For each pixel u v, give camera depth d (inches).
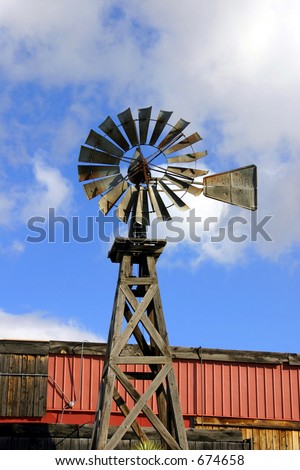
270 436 919.7
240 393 927.7
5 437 758.5
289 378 945.5
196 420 904.9
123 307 617.9
